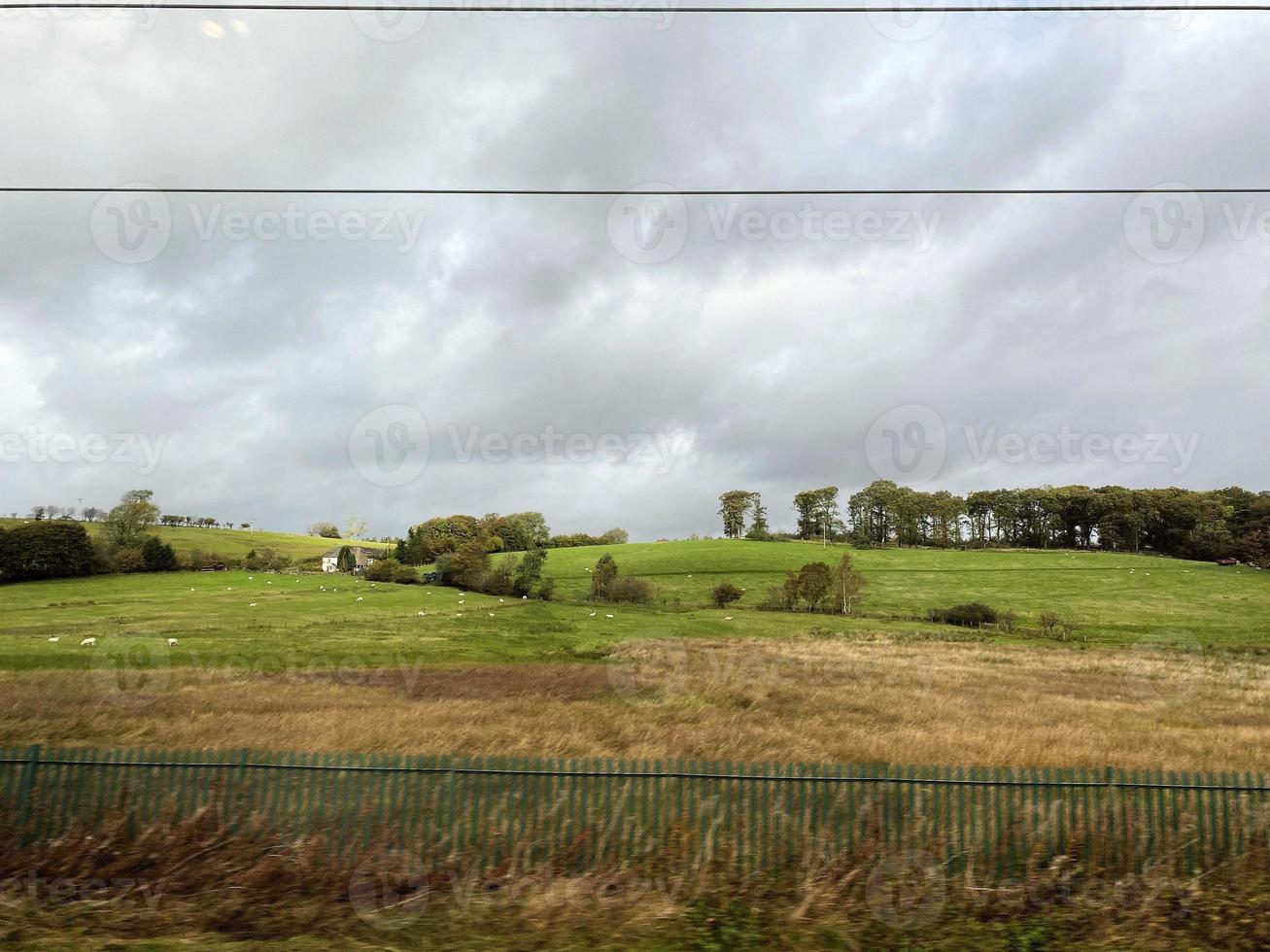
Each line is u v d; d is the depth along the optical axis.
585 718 20.48
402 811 8.43
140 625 49.38
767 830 8.34
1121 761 15.20
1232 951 6.99
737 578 77.19
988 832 8.34
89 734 17.16
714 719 21.06
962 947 7.05
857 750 16.09
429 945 6.91
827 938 7.12
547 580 71.00
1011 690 29.77
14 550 69.56
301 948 6.81
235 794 8.57
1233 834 8.17
